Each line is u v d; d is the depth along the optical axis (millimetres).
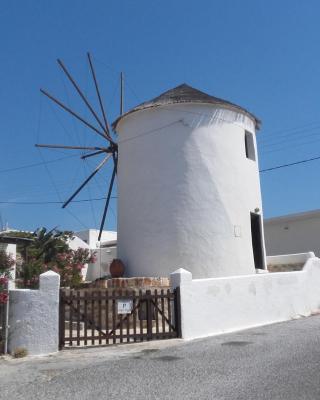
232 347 9727
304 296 16062
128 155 17484
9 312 10086
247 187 17234
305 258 18562
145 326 12859
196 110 16734
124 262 16828
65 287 15172
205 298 12109
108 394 6582
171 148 16484
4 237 19172
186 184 16125
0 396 6762
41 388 7105
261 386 6512
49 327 9961
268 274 14531
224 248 15883
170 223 15961
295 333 11258
